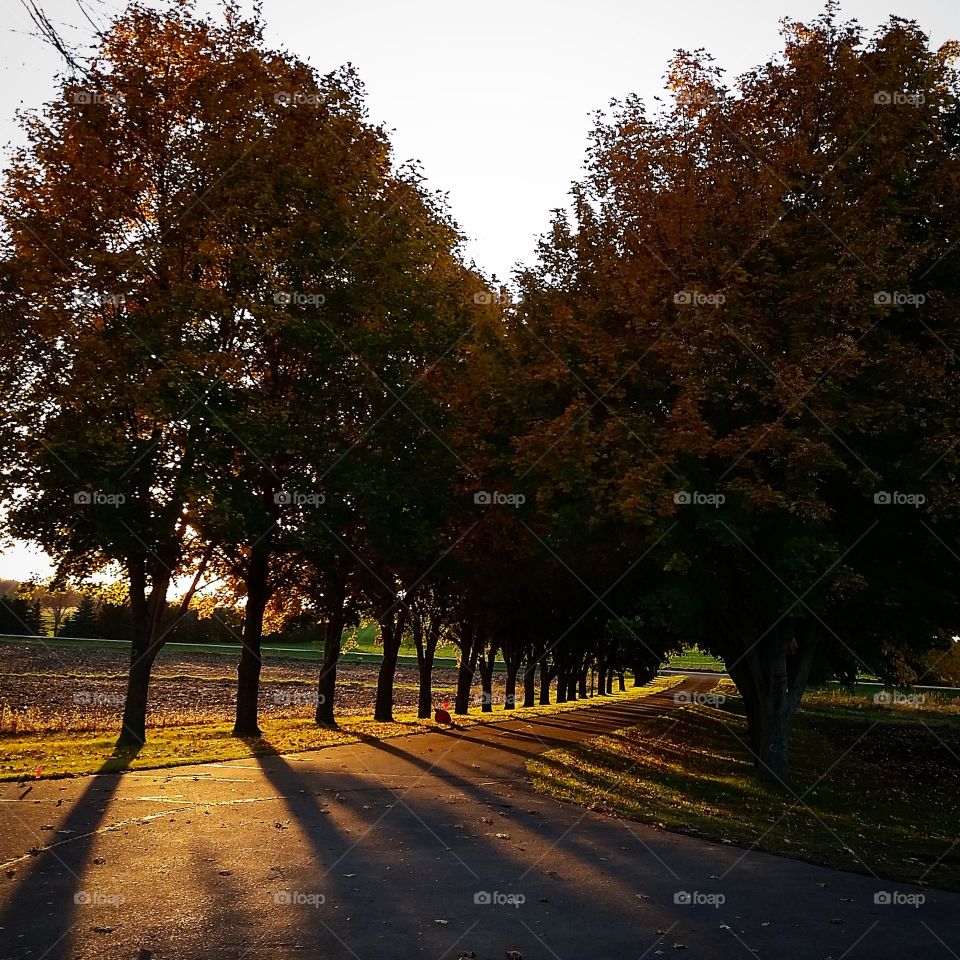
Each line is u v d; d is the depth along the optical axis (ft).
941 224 62.13
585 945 24.75
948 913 29.32
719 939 25.71
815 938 26.08
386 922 25.98
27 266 70.28
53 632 325.42
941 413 55.93
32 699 129.08
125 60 73.61
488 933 25.41
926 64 63.05
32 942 23.24
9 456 68.59
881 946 25.53
